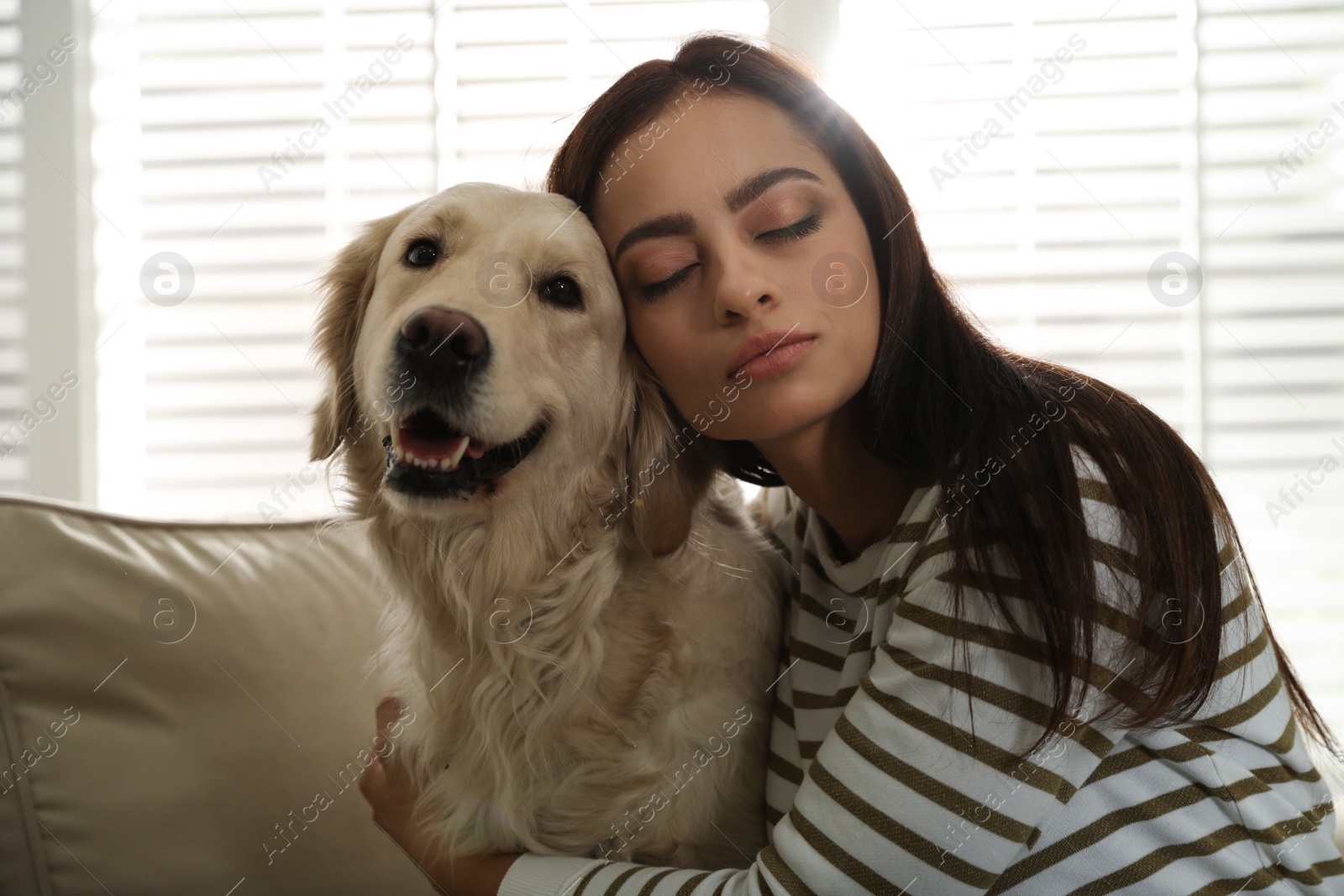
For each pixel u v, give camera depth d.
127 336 2.13
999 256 2.08
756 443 1.00
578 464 1.12
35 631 1.20
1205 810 0.85
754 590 1.13
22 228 2.09
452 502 1.07
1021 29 2.07
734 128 0.94
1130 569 0.82
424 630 1.15
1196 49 2.08
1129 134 2.08
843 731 0.84
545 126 2.11
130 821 1.18
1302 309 2.06
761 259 0.91
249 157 2.14
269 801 1.23
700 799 1.03
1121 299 2.07
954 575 0.83
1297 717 1.08
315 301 1.33
